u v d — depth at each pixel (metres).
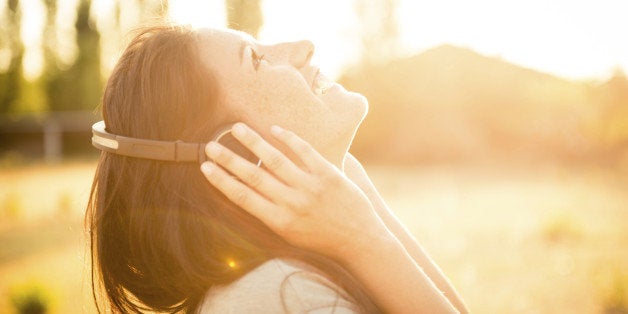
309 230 1.11
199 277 1.12
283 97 1.17
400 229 1.56
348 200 1.14
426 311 1.14
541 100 35.78
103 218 1.24
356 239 1.14
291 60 1.25
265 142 1.10
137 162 1.18
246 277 1.06
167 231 1.15
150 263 1.18
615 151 34.59
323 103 1.19
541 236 11.61
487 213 14.91
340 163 1.23
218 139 1.14
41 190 19.75
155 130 1.17
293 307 1.00
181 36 1.19
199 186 1.16
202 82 1.16
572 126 35.50
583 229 12.42
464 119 35.88
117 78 1.25
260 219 1.12
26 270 8.80
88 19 45.69
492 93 35.75
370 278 1.14
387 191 20.05
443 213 14.89
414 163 35.16
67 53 46.06
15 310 6.54
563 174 27.83
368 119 35.97
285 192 1.10
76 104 45.69
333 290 1.05
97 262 1.31
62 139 41.28
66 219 13.61
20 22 44.53
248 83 1.17
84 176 25.06
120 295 1.27
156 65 1.18
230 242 1.13
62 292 7.29
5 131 41.09
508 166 32.78
